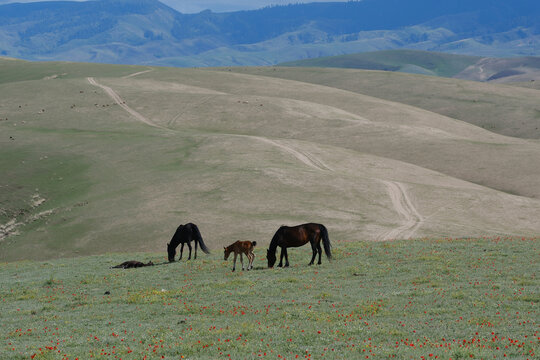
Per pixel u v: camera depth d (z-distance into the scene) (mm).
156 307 20797
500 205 65812
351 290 21906
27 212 68312
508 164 91875
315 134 117688
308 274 25766
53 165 85438
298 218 59812
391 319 17141
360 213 61531
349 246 34812
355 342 14742
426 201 66750
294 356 13641
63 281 28109
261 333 16109
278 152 91062
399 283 22859
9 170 81812
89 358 14156
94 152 92688
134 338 16203
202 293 22766
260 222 58625
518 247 30656
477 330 15430
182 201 66938
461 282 22500
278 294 21781
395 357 13242
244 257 33094
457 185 78875
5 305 22922
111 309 20953
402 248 32406
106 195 71625
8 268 36031
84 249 55344
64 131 109812
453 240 36031
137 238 56312
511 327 15508
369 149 107125
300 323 17141
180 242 34031
